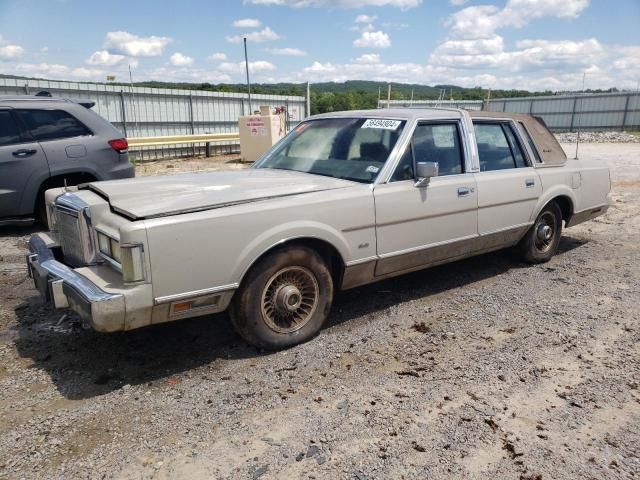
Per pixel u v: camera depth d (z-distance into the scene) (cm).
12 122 725
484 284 546
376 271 443
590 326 438
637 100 4000
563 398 328
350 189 420
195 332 425
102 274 349
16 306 482
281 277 387
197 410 316
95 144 780
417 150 466
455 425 299
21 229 796
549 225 613
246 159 1744
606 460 270
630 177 1366
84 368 368
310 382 348
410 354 388
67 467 265
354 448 279
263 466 265
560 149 624
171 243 330
